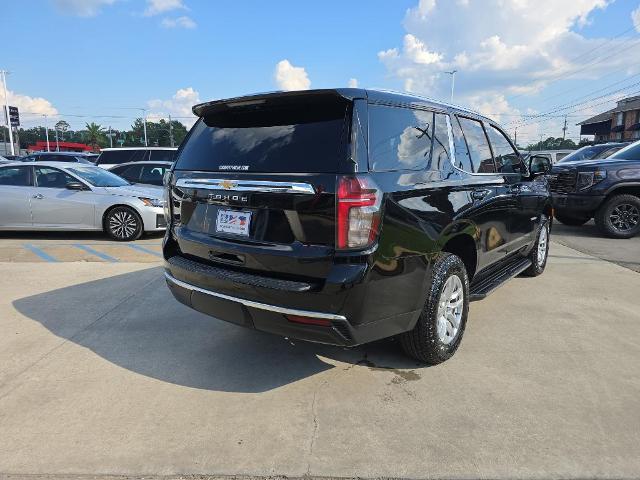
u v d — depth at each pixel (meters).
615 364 3.53
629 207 8.77
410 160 3.18
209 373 3.42
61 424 2.79
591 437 2.64
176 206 3.51
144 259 7.01
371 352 3.75
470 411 2.91
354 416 2.87
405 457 2.49
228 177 3.05
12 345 3.88
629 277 5.96
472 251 3.96
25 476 2.36
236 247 2.98
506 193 4.46
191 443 2.61
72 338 4.03
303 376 3.37
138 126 108.94
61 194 8.61
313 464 2.44
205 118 3.59
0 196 8.52
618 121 52.97
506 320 4.44
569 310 4.71
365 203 2.66
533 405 2.97
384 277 2.79
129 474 2.38
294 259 2.73
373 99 2.98
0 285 5.55
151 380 3.31
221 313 3.16
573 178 9.01
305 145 2.83
